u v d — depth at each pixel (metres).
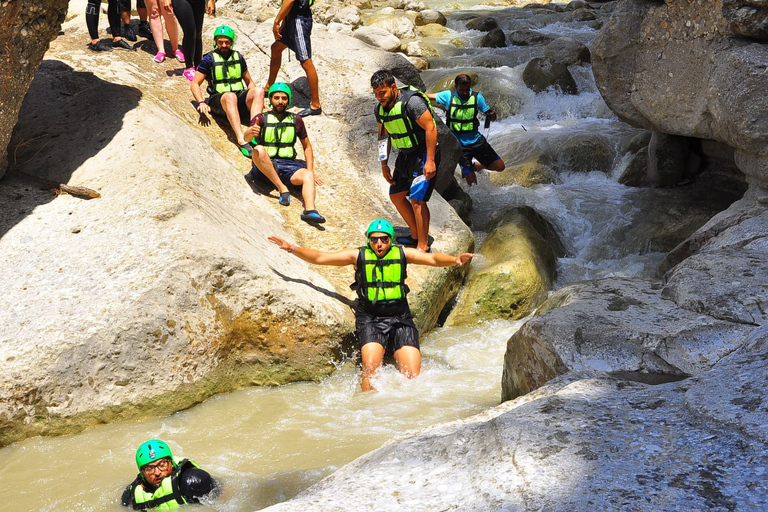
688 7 7.00
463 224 7.47
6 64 5.75
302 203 7.25
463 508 2.41
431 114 6.24
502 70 13.02
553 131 10.62
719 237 6.20
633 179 9.26
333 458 4.39
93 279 5.29
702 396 2.82
